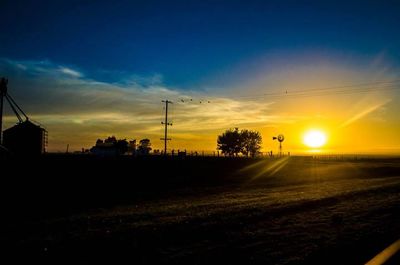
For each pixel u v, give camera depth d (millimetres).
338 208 18609
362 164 97438
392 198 22969
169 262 8695
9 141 55531
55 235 12672
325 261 8695
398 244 10125
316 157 129000
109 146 92938
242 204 21969
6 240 11883
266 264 8453
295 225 13664
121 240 11164
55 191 33344
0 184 34031
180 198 30875
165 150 81875
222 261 8727
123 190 36156
